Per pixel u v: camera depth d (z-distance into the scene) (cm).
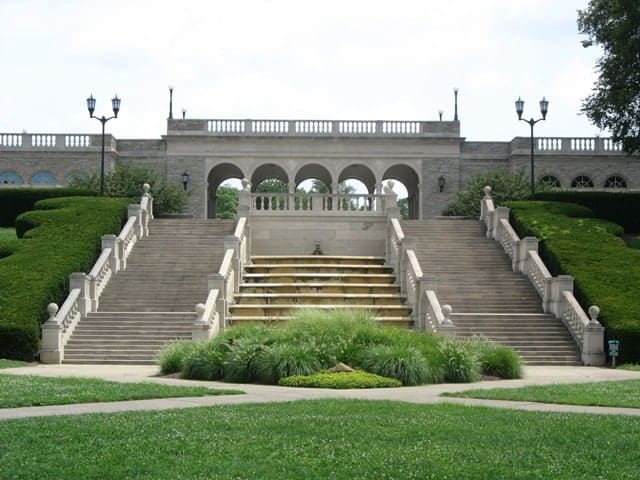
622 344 2792
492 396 1689
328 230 4134
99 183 5294
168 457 1013
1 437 1127
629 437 1157
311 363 2047
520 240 3647
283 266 3666
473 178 5834
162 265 3603
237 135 6244
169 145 6253
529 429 1217
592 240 3684
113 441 1104
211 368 2122
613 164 6238
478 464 985
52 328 2759
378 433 1175
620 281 3200
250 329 2284
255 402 1552
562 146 6262
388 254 3888
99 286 3266
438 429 1209
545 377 2300
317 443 1103
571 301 3038
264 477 920
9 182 6212
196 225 4103
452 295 3369
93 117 4631
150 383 1920
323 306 3183
